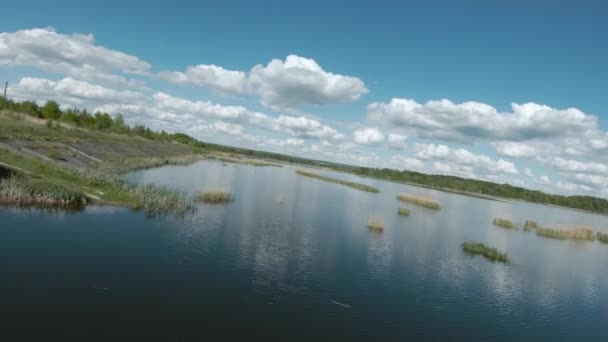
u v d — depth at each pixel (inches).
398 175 7327.8
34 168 1476.4
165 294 745.0
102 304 674.8
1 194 1145.4
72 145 2345.0
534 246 1758.1
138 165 2500.0
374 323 754.8
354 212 1991.9
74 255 864.3
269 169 4397.1
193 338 609.6
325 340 664.4
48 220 1078.4
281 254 1079.6
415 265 1160.8
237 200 1824.6
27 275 738.8
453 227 1961.1
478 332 785.6
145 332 607.8
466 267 1214.3
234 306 737.0
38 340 547.5
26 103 3403.1
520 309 938.7
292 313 743.7
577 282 1241.4
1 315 597.3
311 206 1980.8
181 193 1638.8
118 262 860.0
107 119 4264.3
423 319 805.2
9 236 919.7
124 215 1240.2
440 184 6929.1
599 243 2130.9
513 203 5073.8
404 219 1989.4
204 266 909.2
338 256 1140.5
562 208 5920.3
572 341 809.5
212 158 4795.8
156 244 1010.7
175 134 7003.0
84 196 1290.6
